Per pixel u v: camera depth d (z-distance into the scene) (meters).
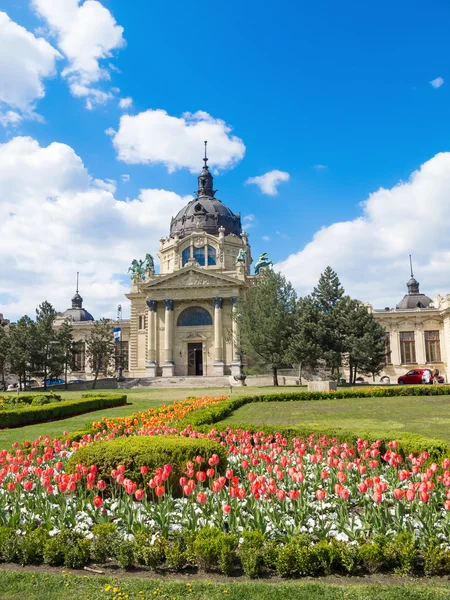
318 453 12.59
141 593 6.99
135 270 86.00
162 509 9.03
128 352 89.94
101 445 11.70
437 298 85.12
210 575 7.77
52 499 10.14
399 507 8.98
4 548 8.26
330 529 8.85
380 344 60.53
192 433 15.55
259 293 59.62
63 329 74.44
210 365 73.50
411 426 21.31
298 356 56.12
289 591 6.99
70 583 7.36
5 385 74.38
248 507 9.56
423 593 6.87
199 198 89.62
